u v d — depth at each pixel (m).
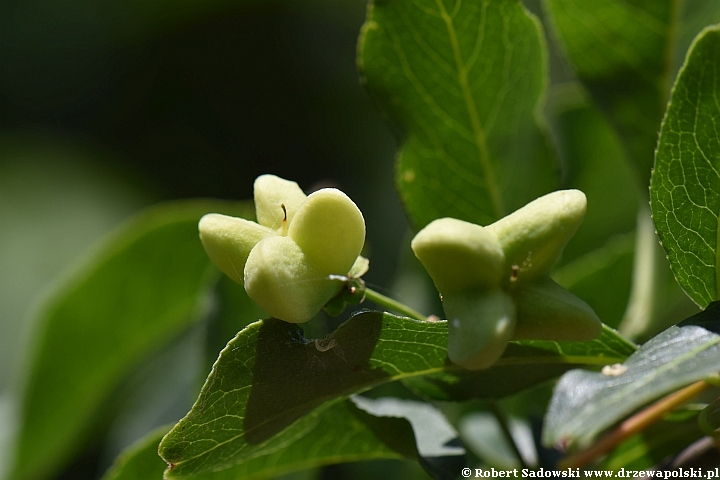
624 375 0.15
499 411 0.19
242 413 0.16
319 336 0.20
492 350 0.15
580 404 0.15
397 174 0.19
